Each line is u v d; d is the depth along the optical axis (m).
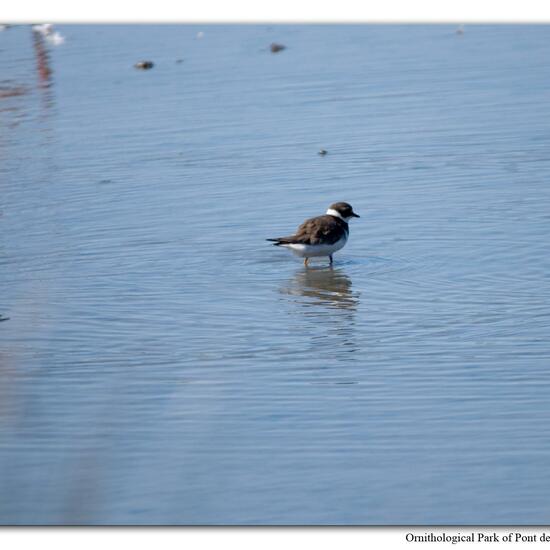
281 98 28.62
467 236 19.22
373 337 15.30
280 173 23.03
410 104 27.58
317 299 16.88
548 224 19.52
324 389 13.62
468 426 12.51
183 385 13.84
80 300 16.95
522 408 12.91
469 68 30.86
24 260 18.72
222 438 12.37
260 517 10.80
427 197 21.27
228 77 31.00
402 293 16.98
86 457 11.85
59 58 33.91
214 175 23.02
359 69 31.27
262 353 14.86
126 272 18.19
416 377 13.89
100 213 21.02
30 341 15.34
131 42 35.75
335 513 10.84
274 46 33.97
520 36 34.53
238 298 17.03
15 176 23.33
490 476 11.40
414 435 12.34
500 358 14.37
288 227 20.03
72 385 13.87
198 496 11.18
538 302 16.28
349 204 19.72
